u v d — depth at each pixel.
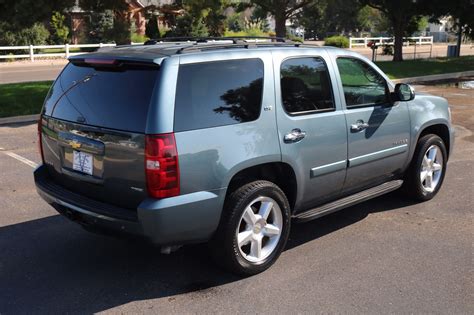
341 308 3.80
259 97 4.23
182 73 3.86
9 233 5.27
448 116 6.28
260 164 4.22
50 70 23.91
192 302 3.92
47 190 4.48
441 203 6.12
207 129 3.88
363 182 5.31
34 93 14.54
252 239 4.28
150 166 3.67
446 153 6.37
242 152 4.05
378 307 3.81
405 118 5.60
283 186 4.62
